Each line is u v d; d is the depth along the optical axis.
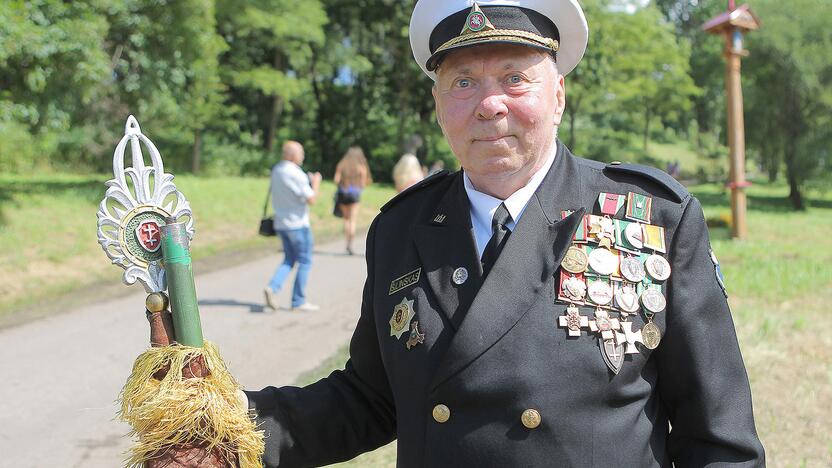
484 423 1.45
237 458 1.50
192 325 1.50
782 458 3.63
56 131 15.75
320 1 31.00
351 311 7.39
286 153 7.38
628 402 1.46
